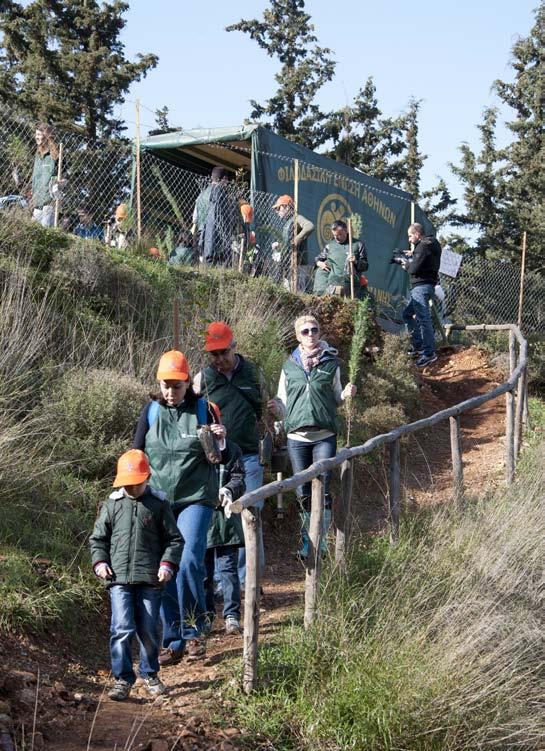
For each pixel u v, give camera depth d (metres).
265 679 5.89
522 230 31.67
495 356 17.55
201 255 14.46
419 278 17.06
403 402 14.32
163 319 11.62
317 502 6.58
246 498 5.70
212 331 7.45
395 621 6.31
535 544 8.22
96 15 30.78
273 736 5.42
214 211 14.33
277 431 8.83
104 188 14.64
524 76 33.25
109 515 5.88
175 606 6.31
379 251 19.16
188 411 6.40
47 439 8.54
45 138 12.98
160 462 6.32
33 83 29.55
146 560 5.81
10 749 4.68
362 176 18.66
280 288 14.44
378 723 5.52
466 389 16.52
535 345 19.98
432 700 5.70
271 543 9.72
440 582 6.99
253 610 5.77
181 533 6.30
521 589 7.37
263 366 11.26
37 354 9.55
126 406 9.21
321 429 8.84
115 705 5.61
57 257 11.50
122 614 5.77
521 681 6.27
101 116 30.38
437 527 8.31
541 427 14.88
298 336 8.90
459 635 6.29
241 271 14.23
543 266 31.09
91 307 11.23
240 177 18.06
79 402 9.05
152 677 5.82
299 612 7.38
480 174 32.56
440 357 17.70
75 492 8.20
